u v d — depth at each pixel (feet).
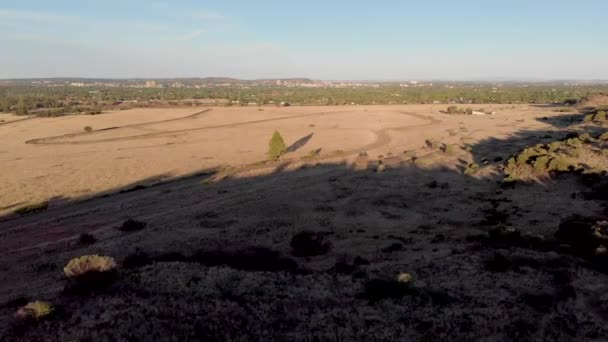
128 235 146.41
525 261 95.09
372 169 245.86
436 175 219.82
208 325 71.82
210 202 184.14
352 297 83.56
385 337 67.51
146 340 67.21
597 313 71.87
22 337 69.15
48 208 205.26
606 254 93.66
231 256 116.67
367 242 127.44
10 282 112.88
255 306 79.77
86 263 90.58
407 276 87.04
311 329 70.90
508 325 68.74
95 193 229.04
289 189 198.90
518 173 199.31
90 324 71.77
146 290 86.58
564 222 118.01
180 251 125.90
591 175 172.35
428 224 142.92
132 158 314.76
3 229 173.37
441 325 70.23
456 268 95.50
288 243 131.03
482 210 154.20
